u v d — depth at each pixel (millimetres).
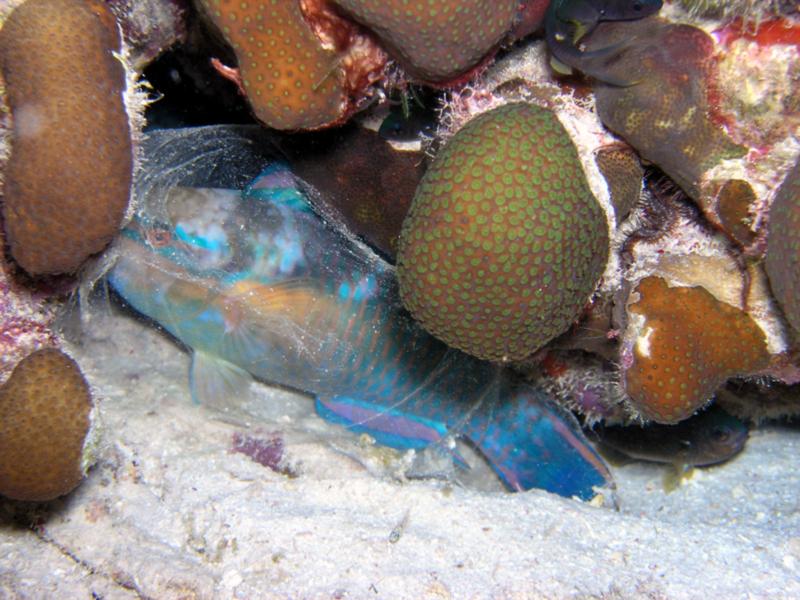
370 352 578
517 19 403
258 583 409
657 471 621
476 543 438
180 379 578
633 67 402
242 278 543
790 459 591
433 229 358
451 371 591
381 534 438
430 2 353
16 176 363
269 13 360
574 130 416
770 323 417
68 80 357
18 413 378
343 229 510
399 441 620
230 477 480
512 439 630
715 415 577
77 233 379
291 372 595
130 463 476
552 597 404
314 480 482
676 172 419
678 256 436
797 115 394
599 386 553
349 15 371
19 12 355
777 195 379
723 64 396
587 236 371
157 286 536
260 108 382
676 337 415
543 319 375
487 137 357
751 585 415
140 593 414
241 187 529
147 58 451
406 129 440
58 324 464
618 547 445
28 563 430
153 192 501
